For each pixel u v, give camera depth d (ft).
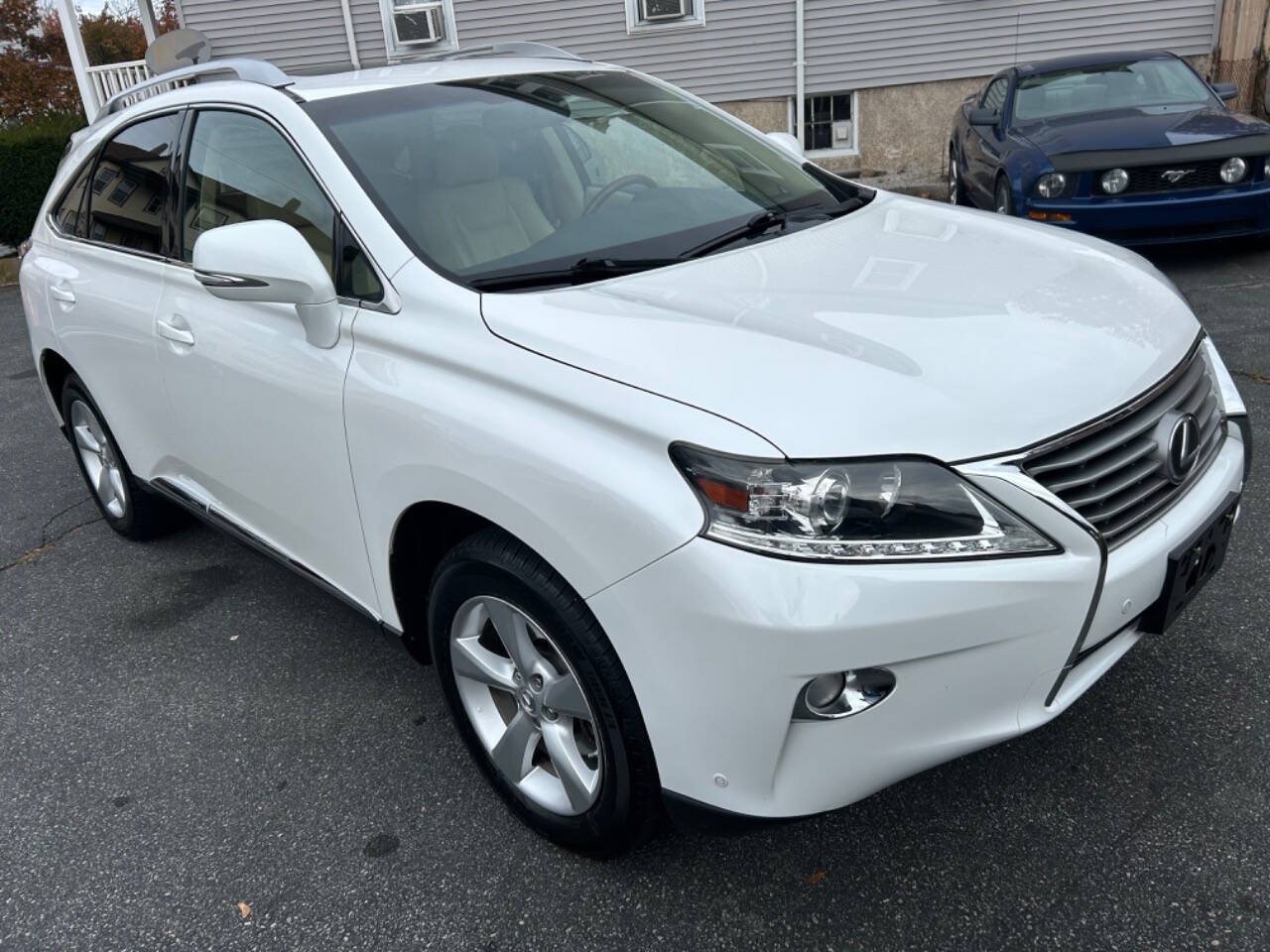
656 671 6.27
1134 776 8.07
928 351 6.63
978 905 7.07
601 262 8.17
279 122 9.14
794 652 5.79
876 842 7.73
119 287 11.28
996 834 7.68
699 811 6.56
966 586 5.90
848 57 37.68
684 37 37.63
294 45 38.83
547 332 7.02
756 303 7.29
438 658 8.28
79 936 7.62
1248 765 8.05
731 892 7.42
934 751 6.31
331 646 11.29
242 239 7.76
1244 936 6.60
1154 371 6.95
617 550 6.21
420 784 8.93
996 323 7.04
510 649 7.55
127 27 66.80
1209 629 9.79
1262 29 36.24
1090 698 9.02
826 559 5.82
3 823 8.93
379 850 8.19
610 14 37.52
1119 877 7.17
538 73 10.74
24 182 36.70
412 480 7.55
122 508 13.83
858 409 6.04
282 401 8.73
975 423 6.08
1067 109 25.64
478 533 7.40
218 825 8.65
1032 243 8.95
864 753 6.22
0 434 19.49
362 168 8.57
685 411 6.13
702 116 11.30
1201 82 25.70
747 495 5.86
